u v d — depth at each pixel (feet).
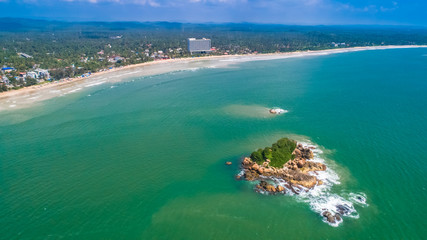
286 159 363.56
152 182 342.44
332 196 311.27
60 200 312.50
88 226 277.23
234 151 410.31
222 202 305.94
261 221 279.69
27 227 276.62
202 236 263.90
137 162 384.88
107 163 383.24
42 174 359.87
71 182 343.46
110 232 269.85
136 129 489.26
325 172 353.10
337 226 271.49
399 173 352.69
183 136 460.55
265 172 347.56
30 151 418.51
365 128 483.92
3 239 263.08
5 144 441.68
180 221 281.33
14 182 344.28
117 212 294.46
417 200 305.12
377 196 311.47
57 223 280.72
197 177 350.43
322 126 493.77
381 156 392.06
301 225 273.95
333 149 411.95
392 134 460.14
